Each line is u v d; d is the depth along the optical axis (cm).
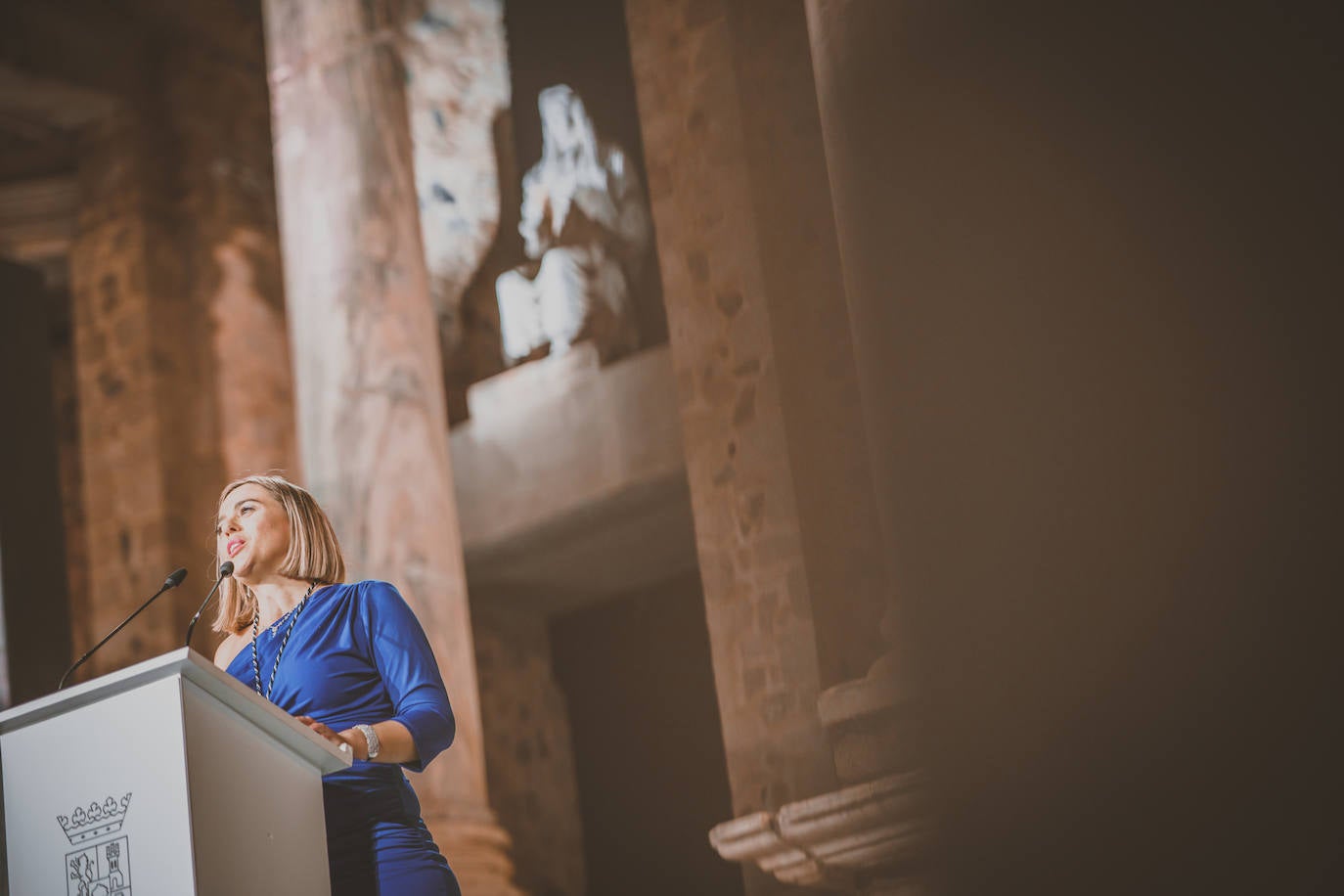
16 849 217
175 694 211
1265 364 359
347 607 259
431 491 786
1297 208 361
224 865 209
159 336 1012
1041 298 399
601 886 1070
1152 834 353
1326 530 344
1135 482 373
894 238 436
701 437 714
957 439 411
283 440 1020
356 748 230
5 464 874
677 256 741
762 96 726
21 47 1003
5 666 835
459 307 1094
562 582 1060
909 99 439
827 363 681
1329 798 330
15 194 1070
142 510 980
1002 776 383
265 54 1117
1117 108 392
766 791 661
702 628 1073
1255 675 346
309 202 827
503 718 1057
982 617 396
